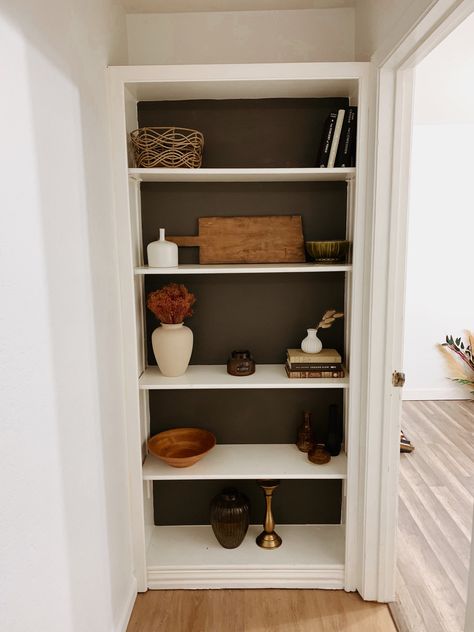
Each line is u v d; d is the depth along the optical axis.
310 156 2.33
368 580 2.19
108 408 1.89
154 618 2.12
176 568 2.29
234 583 2.29
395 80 1.85
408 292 4.68
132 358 2.12
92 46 1.75
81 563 1.55
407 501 3.00
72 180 1.53
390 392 2.05
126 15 2.25
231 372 2.30
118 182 1.99
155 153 2.06
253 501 2.62
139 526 2.23
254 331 2.48
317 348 2.29
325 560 2.31
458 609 2.15
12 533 1.09
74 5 1.56
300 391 2.51
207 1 2.14
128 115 2.15
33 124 1.24
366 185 2.01
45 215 1.30
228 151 2.33
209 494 2.60
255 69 1.94
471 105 3.75
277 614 2.14
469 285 4.64
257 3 2.17
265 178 2.23
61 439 1.39
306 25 2.25
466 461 3.52
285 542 2.46
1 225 1.06
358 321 2.10
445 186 4.53
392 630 2.04
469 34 2.32
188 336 2.26
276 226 2.36
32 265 1.22
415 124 4.45
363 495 2.16
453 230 4.59
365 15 2.04
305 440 2.45
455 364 4.75
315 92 2.20
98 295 1.78
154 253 2.17
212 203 2.38
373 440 2.09
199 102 2.29
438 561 2.47
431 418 4.34
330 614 2.13
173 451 2.45
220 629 2.05
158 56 2.28
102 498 1.80
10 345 1.09
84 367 1.61
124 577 2.11
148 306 2.24
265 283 2.43
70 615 1.45
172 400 2.53
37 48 1.27
